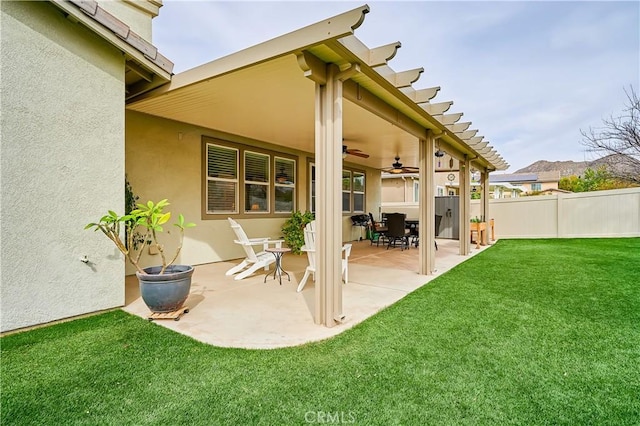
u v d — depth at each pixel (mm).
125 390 2201
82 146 3607
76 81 3559
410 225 10375
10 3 3078
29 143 3205
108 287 3828
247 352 2740
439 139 6449
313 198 9891
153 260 6059
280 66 3555
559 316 3570
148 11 5211
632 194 10539
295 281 5395
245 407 2029
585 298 4211
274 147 8523
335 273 3359
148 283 3416
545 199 11852
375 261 7438
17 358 2625
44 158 3312
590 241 10180
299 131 6938
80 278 3592
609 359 2615
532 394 2156
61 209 3441
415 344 2896
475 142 7301
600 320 3443
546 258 7328
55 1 3123
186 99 4746
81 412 1980
